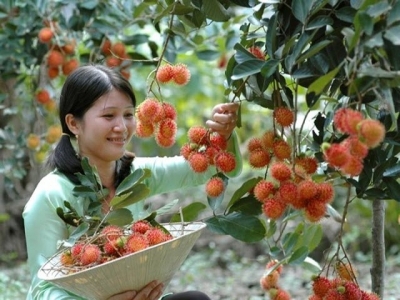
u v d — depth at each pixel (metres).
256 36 3.02
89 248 2.78
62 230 3.15
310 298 2.86
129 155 3.45
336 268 2.97
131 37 4.96
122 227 2.96
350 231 7.79
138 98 8.72
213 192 2.94
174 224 3.17
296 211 3.21
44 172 3.49
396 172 2.83
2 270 7.21
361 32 2.30
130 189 2.84
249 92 3.05
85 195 3.05
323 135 2.82
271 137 2.82
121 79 3.21
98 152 3.22
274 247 3.18
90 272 2.67
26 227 3.16
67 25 4.91
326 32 2.60
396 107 2.63
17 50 5.04
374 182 2.79
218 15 3.02
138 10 4.03
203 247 8.27
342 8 2.54
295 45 2.60
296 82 2.67
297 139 2.97
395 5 2.28
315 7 2.56
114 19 4.91
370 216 8.06
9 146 5.53
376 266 3.37
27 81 5.84
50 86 5.30
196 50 4.83
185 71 3.01
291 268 7.11
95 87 3.15
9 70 5.31
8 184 5.73
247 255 8.05
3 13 4.98
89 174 3.04
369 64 2.37
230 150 3.26
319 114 2.83
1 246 7.89
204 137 3.03
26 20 4.94
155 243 2.80
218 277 6.86
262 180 2.84
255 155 2.83
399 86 2.42
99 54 4.82
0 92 5.72
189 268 7.14
